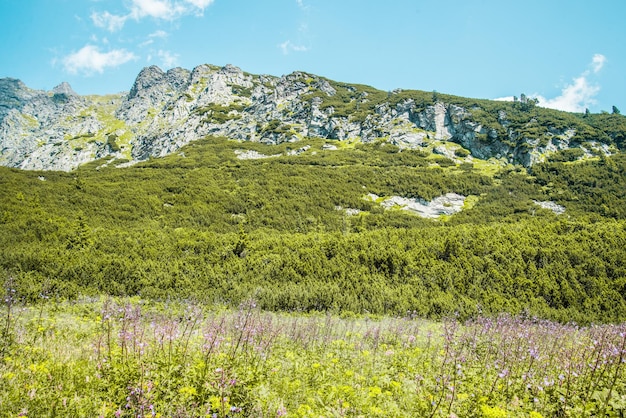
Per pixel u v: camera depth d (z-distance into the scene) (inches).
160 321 356.2
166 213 2034.9
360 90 5841.5
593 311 1019.3
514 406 246.4
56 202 1812.3
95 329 435.5
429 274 1179.3
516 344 365.1
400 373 318.3
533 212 2364.7
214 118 5477.4
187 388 211.8
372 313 996.6
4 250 1111.0
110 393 219.5
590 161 3117.6
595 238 1320.1
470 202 2701.8
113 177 2792.8
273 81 7283.5
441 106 4446.4
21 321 426.0
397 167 3356.3
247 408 220.5
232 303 986.7
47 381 237.9
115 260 1130.7
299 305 1013.8
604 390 246.8
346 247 1352.1
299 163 3442.4
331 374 305.9
